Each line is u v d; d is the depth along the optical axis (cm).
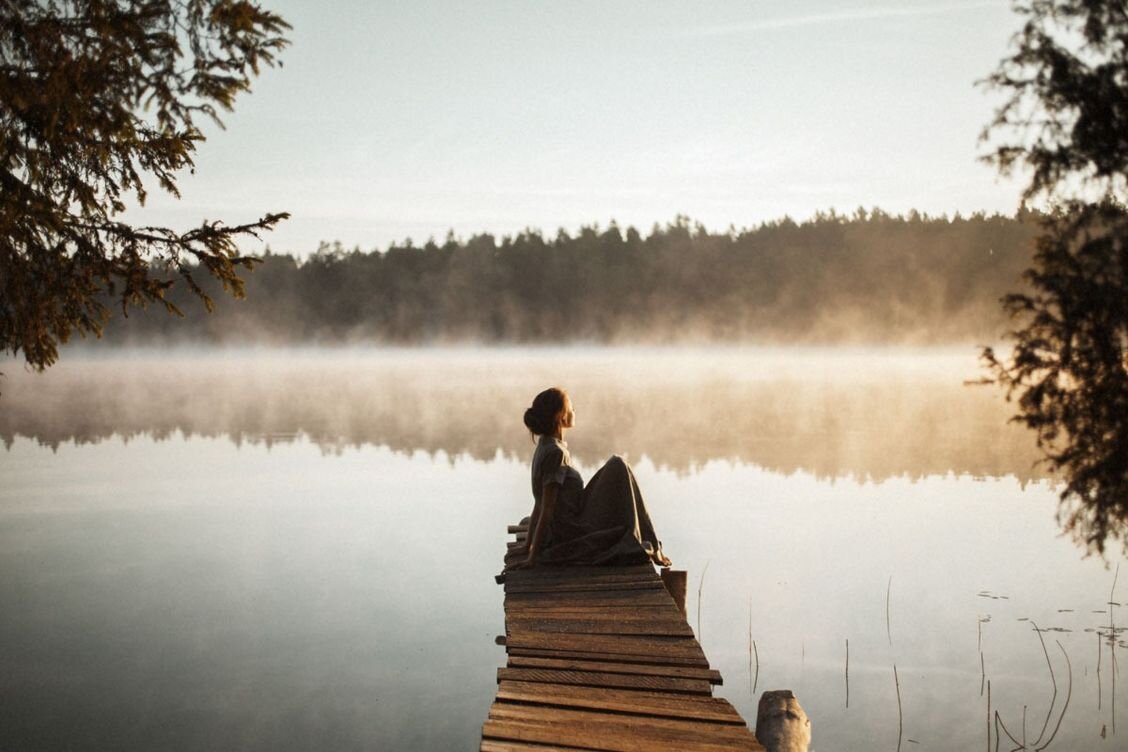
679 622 596
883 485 1659
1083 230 447
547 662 527
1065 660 754
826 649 795
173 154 617
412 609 957
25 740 628
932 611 896
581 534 744
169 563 1154
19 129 562
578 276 11344
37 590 1026
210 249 621
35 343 602
